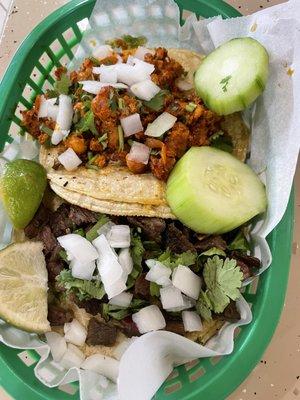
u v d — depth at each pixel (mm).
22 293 179
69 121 187
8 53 218
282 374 183
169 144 182
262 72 176
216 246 176
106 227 179
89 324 184
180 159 177
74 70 209
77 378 179
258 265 176
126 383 163
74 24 205
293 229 181
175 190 172
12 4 220
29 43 197
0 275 176
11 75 195
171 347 174
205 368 178
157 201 176
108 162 185
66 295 185
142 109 184
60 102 188
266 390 182
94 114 181
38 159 201
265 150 186
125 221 182
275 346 185
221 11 198
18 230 195
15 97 196
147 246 181
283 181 174
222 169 176
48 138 193
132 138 184
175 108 186
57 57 209
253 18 188
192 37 207
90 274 178
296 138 172
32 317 178
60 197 190
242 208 173
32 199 183
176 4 199
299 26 172
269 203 178
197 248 179
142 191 176
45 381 175
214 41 197
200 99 190
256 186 177
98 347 187
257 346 169
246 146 194
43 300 182
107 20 204
